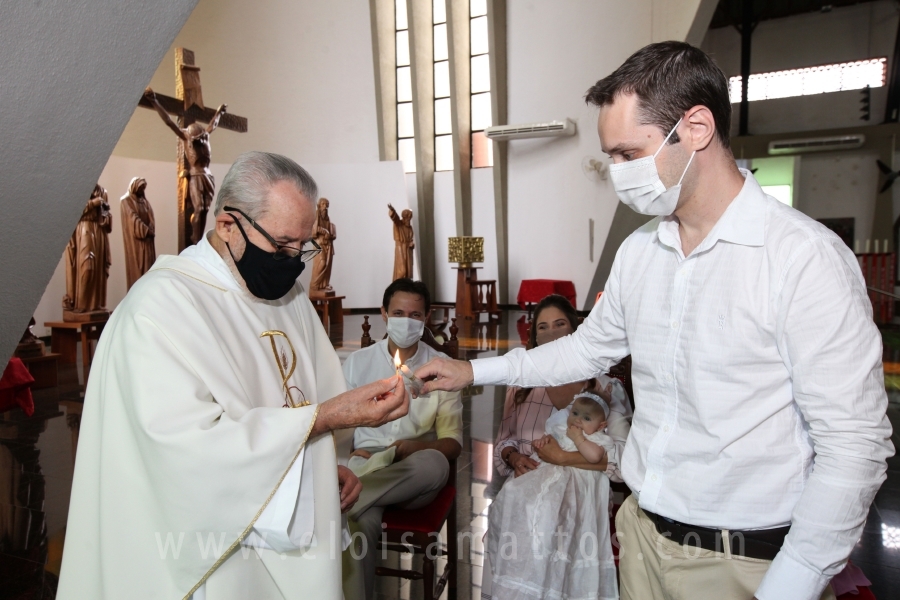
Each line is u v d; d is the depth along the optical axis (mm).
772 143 13273
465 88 14266
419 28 14219
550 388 2365
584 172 13281
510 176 14133
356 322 11891
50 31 1192
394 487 2109
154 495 1248
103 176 10672
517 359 1592
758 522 1139
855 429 983
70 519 1337
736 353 1126
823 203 13219
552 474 2057
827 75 13258
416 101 14406
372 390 1329
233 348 1380
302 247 1407
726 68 13930
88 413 1352
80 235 7719
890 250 12656
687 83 1095
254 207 1329
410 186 15008
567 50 13273
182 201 9133
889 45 12727
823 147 12875
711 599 1195
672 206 1163
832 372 1004
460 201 14430
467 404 5656
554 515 1954
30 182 1360
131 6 1271
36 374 6297
